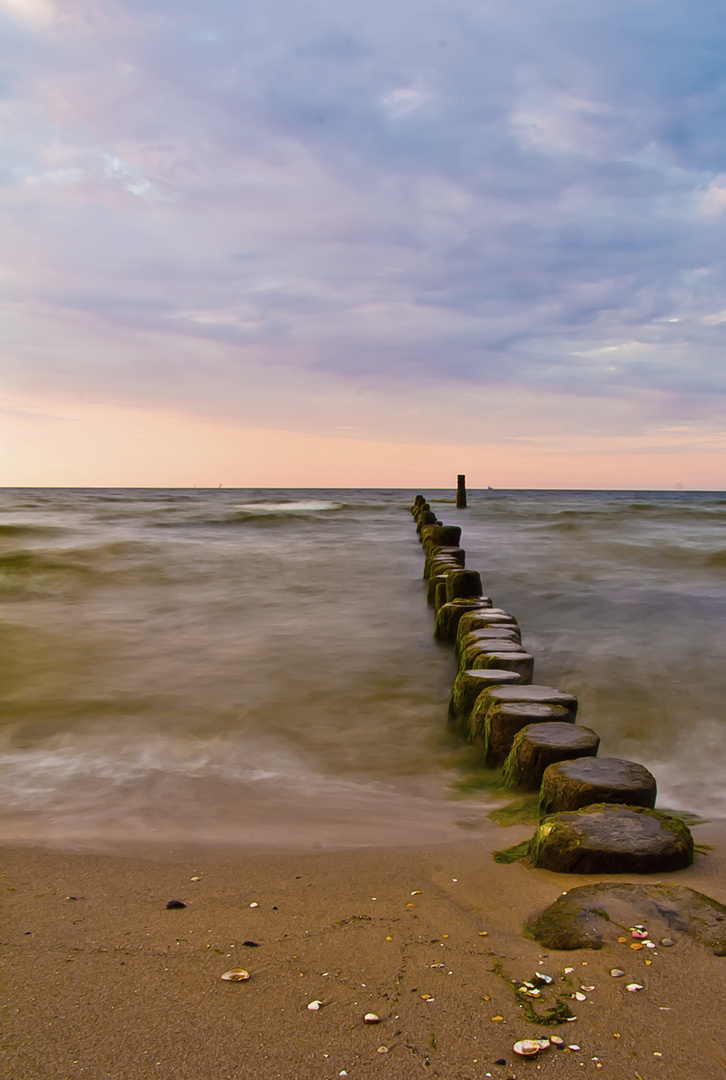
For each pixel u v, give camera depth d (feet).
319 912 9.43
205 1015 6.88
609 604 40.88
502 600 42.09
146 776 17.58
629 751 20.47
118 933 8.78
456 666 28.81
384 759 19.43
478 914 9.32
